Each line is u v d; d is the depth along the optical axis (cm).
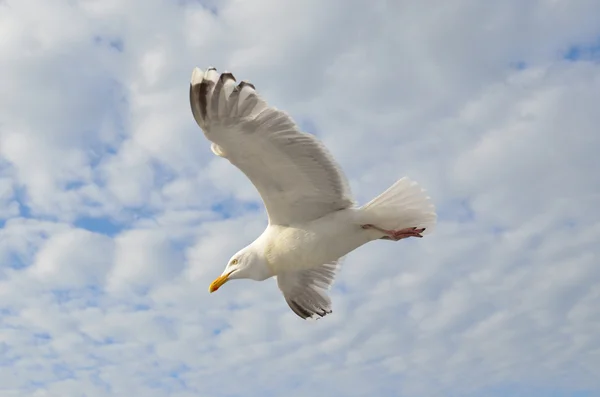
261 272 240
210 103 208
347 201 232
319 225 232
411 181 233
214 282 241
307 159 222
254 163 221
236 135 214
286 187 228
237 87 207
